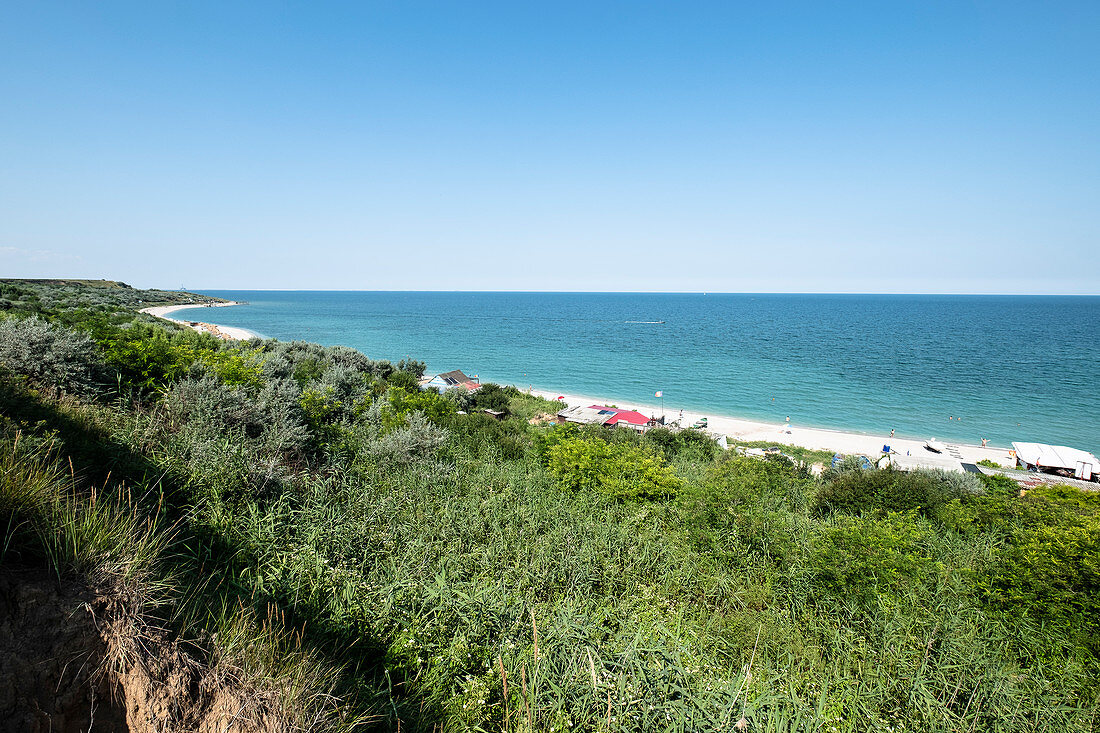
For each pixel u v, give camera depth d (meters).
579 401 57.31
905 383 68.12
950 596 6.88
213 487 6.35
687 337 125.62
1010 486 15.91
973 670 5.35
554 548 7.54
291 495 7.12
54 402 6.74
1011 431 47.31
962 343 113.00
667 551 8.15
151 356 11.77
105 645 2.99
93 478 5.36
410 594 5.47
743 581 7.53
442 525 7.61
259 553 5.47
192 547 5.20
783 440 43.03
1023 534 8.37
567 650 4.84
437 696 4.20
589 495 10.86
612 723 3.99
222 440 7.87
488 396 39.94
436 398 19.06
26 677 2.65
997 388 65.12
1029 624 6.20
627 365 82.31
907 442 43.25
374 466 9.69
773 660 5.64
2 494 3.26
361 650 4.62
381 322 161.38
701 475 14.34
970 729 4.60
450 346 103.56
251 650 3.47
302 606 4.84
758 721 4.16
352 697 3.75
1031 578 6.67
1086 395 61.22
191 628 3.36
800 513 11.27
